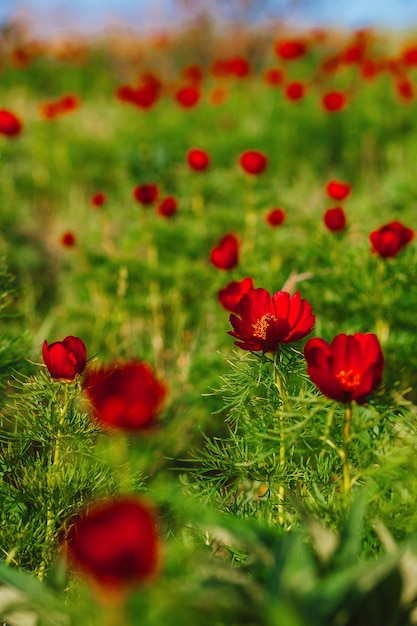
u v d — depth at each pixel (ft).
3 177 13.08
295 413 5.86
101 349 8.55
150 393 5.46
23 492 6.23
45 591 5.36
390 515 5.74
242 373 6.26
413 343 7.44
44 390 6.23
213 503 6.21
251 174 9.98
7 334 7.33
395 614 5.34
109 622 5.13
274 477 6.11
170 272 9.20
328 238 8.11
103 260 9.43
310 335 7.59
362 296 7.68
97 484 6.20
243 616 5.10
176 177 12.23
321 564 5.38
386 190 11.76
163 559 5.28
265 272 8.36
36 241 11.80
